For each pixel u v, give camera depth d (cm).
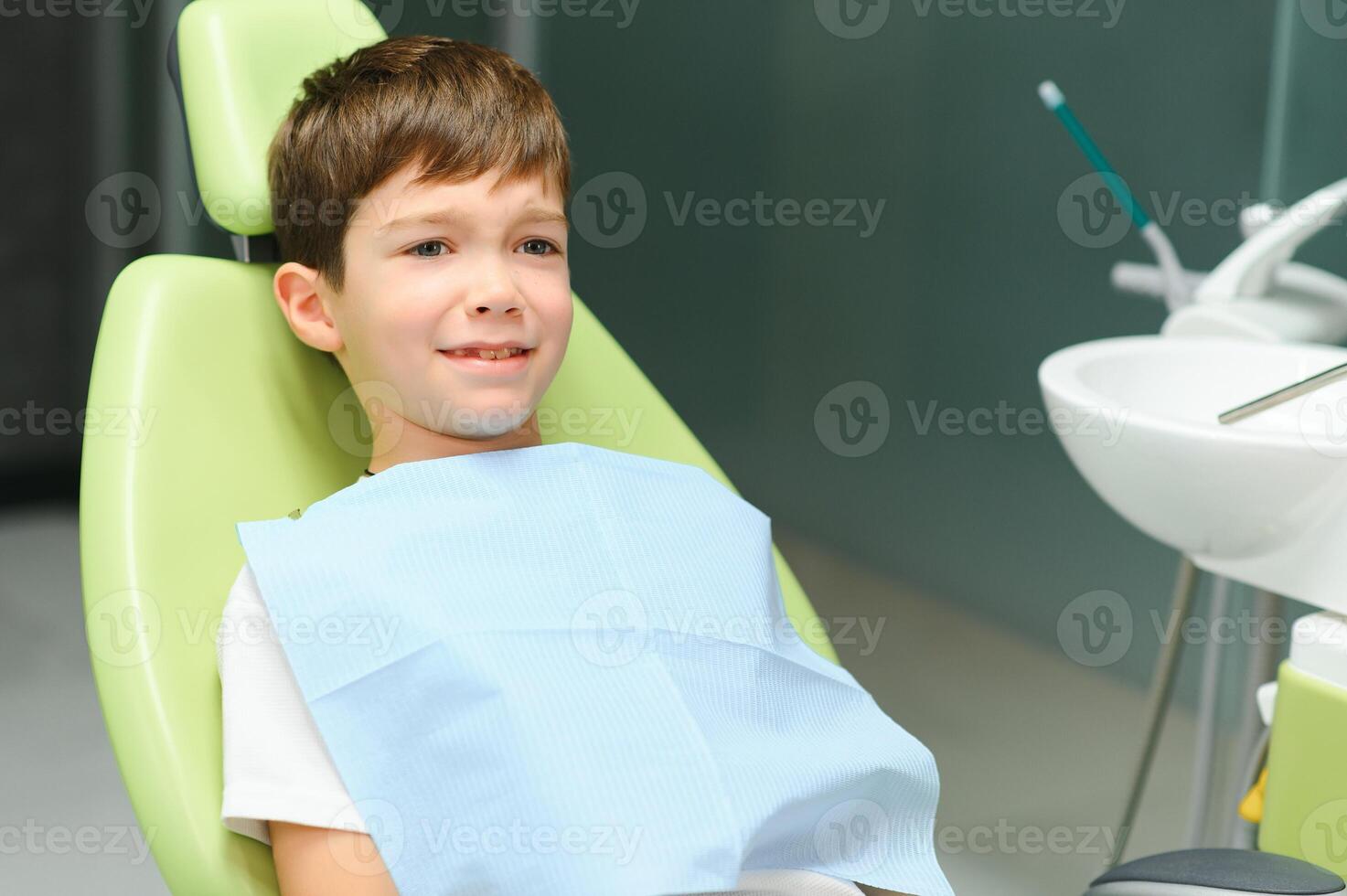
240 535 81
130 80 268
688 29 226
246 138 96
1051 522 196
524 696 76
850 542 224
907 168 208
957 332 205
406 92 87
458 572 82
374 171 86
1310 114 159
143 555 81
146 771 76
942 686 208
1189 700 180
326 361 98
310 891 75
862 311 217
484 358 87
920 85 205
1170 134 176
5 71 270
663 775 75
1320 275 142
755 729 83
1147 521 112
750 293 230
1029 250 194
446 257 87
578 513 87
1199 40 171
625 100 232
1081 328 189
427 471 87
